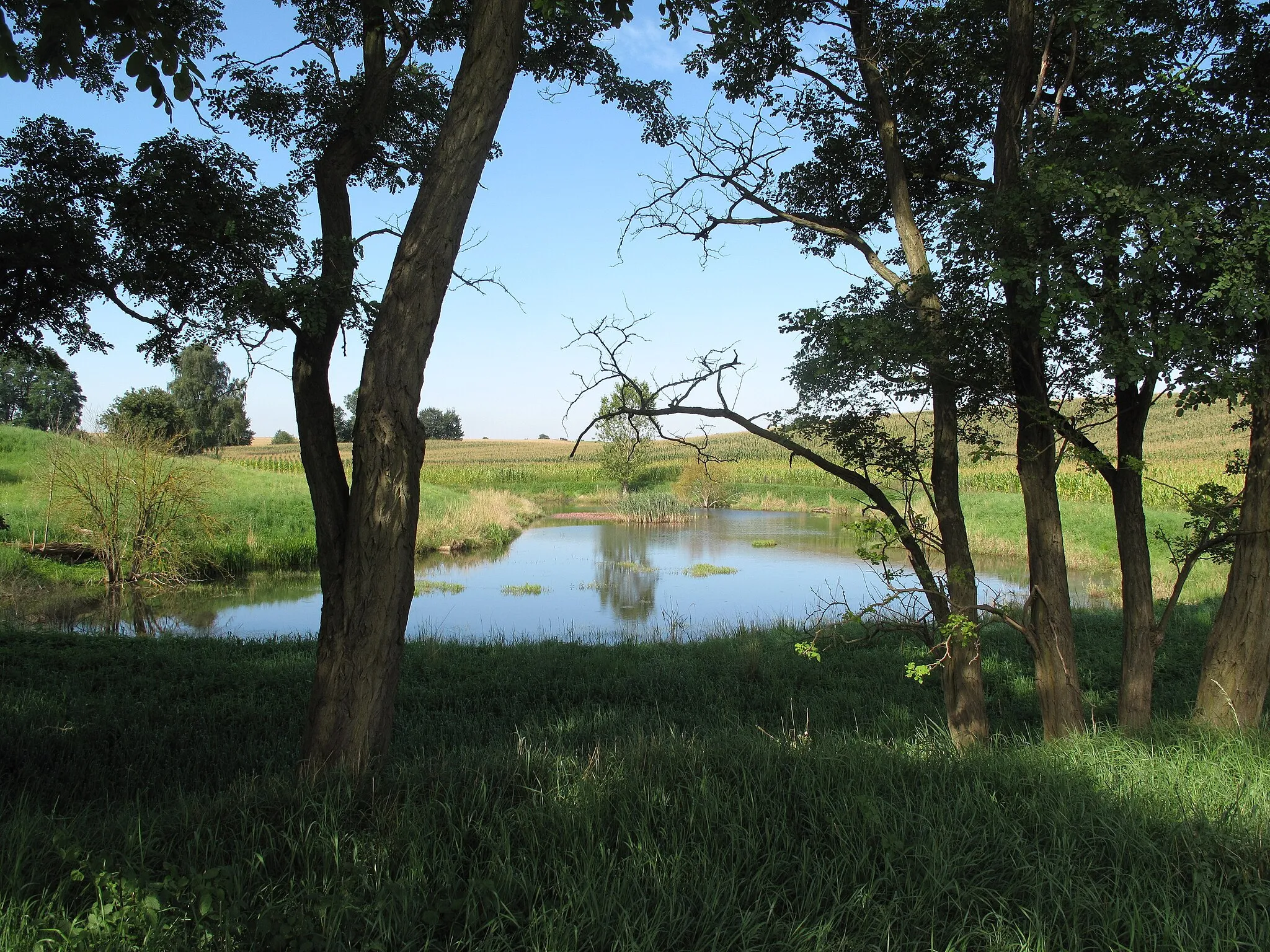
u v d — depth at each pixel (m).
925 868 3.14
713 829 3.48
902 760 4.35
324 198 5.61
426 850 3.21
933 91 7.02
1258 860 3.28
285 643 10.98
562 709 7.90
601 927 2.76
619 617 16.31
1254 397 5.23
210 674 8.72
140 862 3.13
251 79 6.49
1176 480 30.14
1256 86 5.98
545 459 82.38
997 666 9.45
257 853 3.12
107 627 14.55
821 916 2.92
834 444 6.58
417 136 7.14
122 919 2.68
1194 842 3.38
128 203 5.81
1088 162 4.87
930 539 6.48
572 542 31.12
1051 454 6.12
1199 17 6.14
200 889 2.82
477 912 2.88
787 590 19.56
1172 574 18.70
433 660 9.63
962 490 36.38
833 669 9.40
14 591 16.97
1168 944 2.73
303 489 30.50
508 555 27.05
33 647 9.62
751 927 2.82
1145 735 5.29
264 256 6.00
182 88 3.84
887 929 2.76
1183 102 5.23
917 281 5.79
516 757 4.40
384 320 4.61
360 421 4.64
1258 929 2.81
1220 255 4.59
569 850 3.23
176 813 3.76
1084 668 9.28
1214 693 5.97
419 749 6.07
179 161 5.77
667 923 2.82
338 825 3.45
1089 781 4.04
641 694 8.51
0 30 3.40
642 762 4.29
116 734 6.32
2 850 3.11
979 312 5.50
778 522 39.22
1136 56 5.64
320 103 6.63
